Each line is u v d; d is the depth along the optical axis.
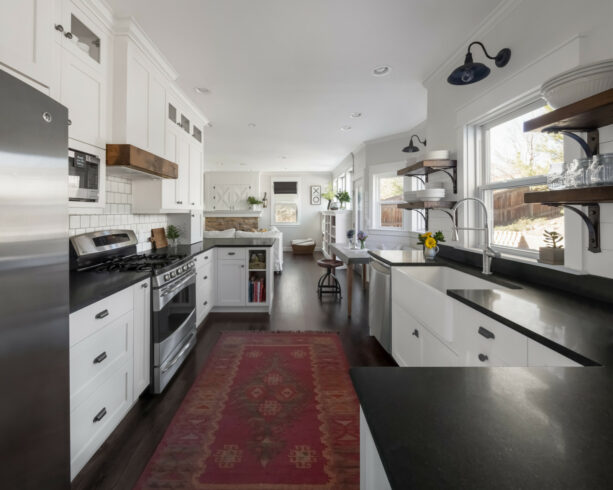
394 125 5.12
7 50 1.30
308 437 1.86
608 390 0.65
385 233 6.01
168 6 2.22
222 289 4.07
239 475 1.58
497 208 2.50
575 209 1.50
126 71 2.38
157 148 2.95
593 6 1.56
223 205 10.69
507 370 0.74
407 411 0.57
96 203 2.19
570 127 1.46
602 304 1.41
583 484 0.40
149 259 2.71
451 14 2.30
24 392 1.03
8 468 0.97
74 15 1.96
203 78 3.36
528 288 1.73
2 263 0.93
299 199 10.93
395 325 2.67
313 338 3.35
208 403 2.18
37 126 1.06
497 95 2.22
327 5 2.21
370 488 0.71
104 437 1.75
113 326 1.82
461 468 0.43
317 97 3.90
